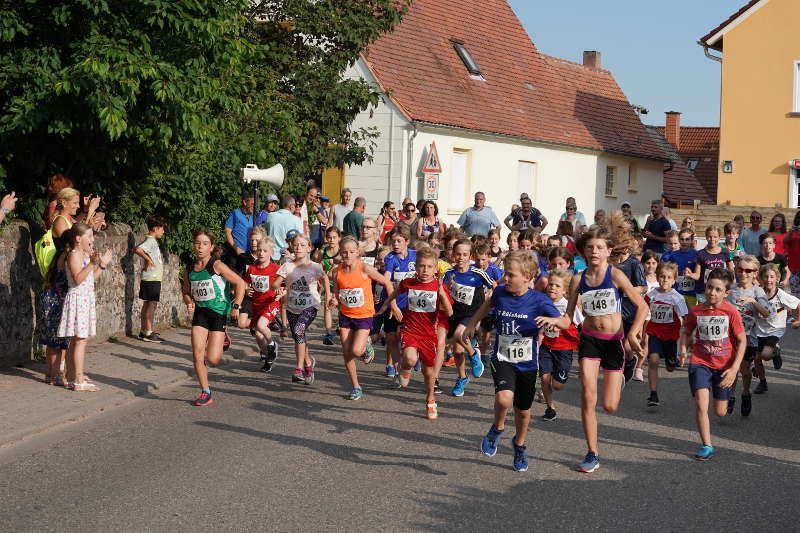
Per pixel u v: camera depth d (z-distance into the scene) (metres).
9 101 11.57
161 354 12.13
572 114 33.72
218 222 15.98
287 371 11.78
